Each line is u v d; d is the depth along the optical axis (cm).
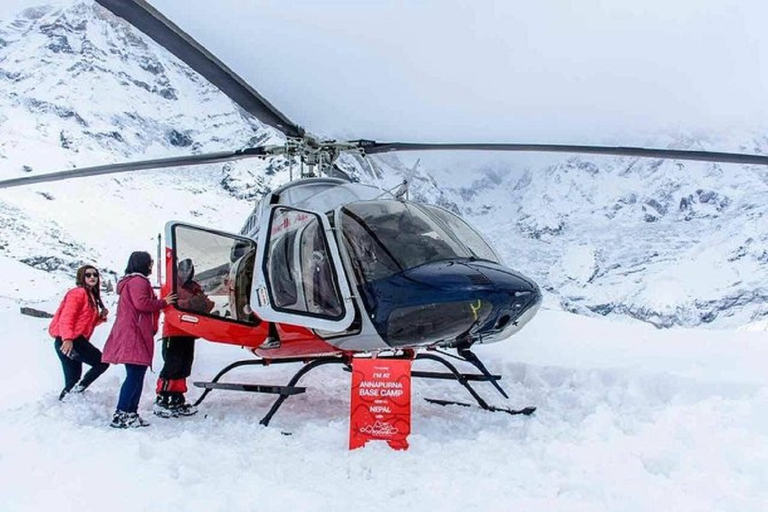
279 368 828
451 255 488
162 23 311
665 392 565
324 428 452
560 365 693
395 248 475
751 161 445
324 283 464
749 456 340
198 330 522
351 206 493
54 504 298
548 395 602
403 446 396
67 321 593
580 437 407
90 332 617
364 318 462
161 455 366
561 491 309
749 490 301
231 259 557
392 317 452
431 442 407
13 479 341
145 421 495
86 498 303
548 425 462
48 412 536
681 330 952
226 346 1006
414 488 319
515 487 314
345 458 377
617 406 526
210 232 538
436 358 549
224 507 288
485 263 492
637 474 328
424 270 459
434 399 597
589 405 552
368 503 297
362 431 404
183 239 521
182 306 512
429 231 500
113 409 569
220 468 351
